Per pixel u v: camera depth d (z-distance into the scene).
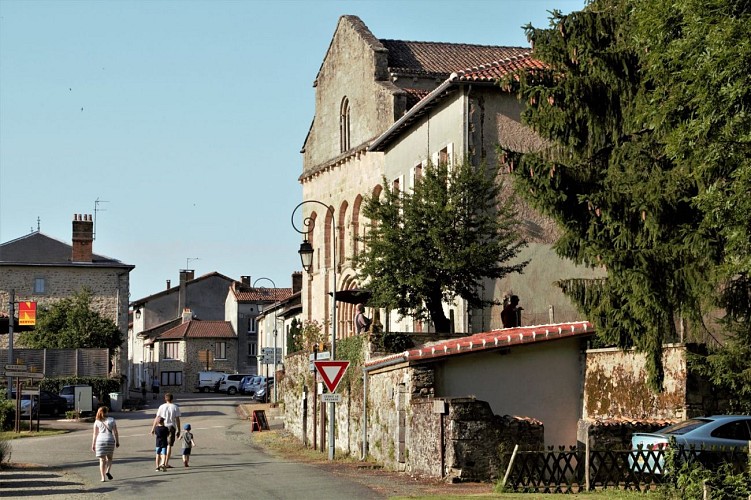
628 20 18.86
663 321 18.64
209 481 23.47
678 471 17.22
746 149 14.53
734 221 14.69
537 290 36.78
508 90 20.36
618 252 18.19
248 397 83.00
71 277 75.19
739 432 19.61
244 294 107.69
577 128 19.69
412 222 33.50
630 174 18.31
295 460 29.97
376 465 27.16
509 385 25.27
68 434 43.41
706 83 14.39
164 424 27.19
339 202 53.81
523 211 36.97
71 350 63.09
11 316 54.84
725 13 14.40
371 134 50.31
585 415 25.19
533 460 20.06
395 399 26.22
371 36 51.56
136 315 117.75
